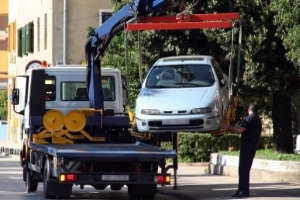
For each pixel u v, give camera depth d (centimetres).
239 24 3531
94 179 3156
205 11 3994
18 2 10050
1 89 12612
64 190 3309
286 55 3662
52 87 3816
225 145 5784
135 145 3550
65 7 7731
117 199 3519
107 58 5856
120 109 3900
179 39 4175
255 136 3338
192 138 5762
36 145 3528
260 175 4172
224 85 3606
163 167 3203
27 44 9175
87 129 3650
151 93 3519
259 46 3912
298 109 5419
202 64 3622
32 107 3709
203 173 4859
